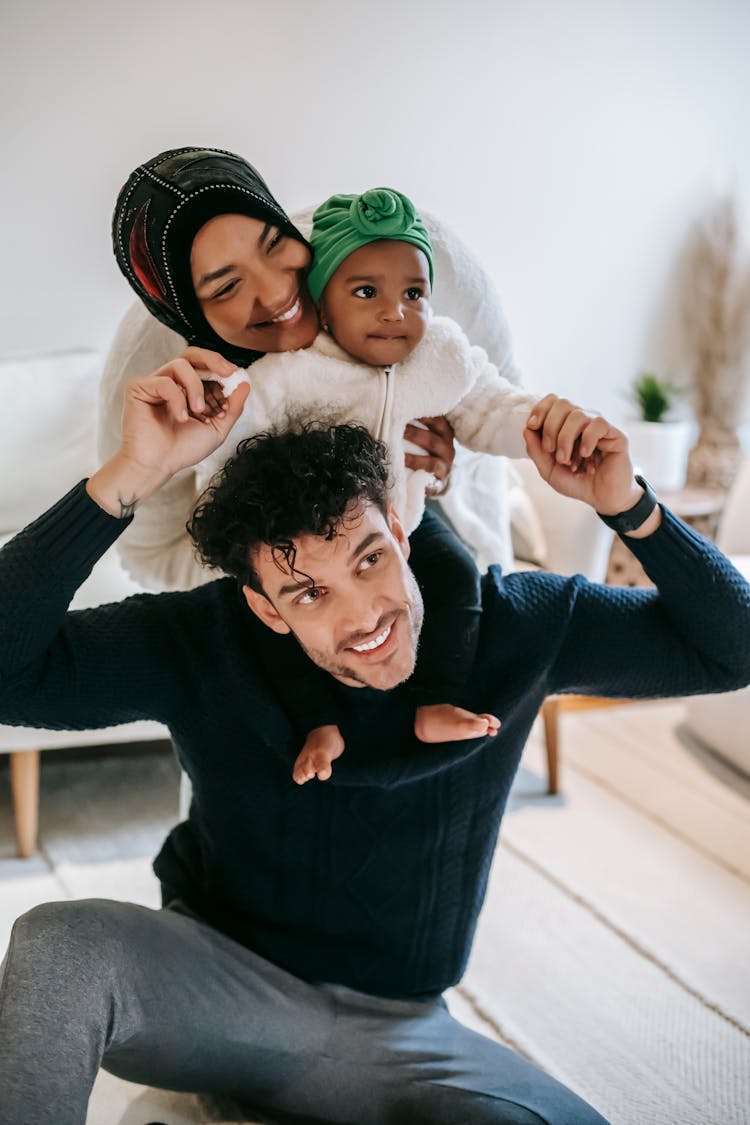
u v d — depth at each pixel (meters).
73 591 1.00
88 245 2.82
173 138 2.86
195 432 0.97
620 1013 1.67
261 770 1.14
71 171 2.77
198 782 1.17
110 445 1.40
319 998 1.17
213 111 2.89
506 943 1.85
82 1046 0.94
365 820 1.16
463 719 1.06
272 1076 1.13
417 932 1.21
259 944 1.19
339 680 1.10
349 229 1.00
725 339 3.57
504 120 3.24
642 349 3.62
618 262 3.50
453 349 1.06
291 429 1.01
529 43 3.22
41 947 0.98
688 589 1.10
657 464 3.28
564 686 1.20
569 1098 1.13
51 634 1.02
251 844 1.17
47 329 2.83
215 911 1.21
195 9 2.81
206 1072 1.10
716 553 1.11
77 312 2.85
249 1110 1.28
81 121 2.76
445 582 1.13
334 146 3.04
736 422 3.58
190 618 1.13
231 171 0.99
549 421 1.04
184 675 1.12
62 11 2.69
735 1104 1.46
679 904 1.99
